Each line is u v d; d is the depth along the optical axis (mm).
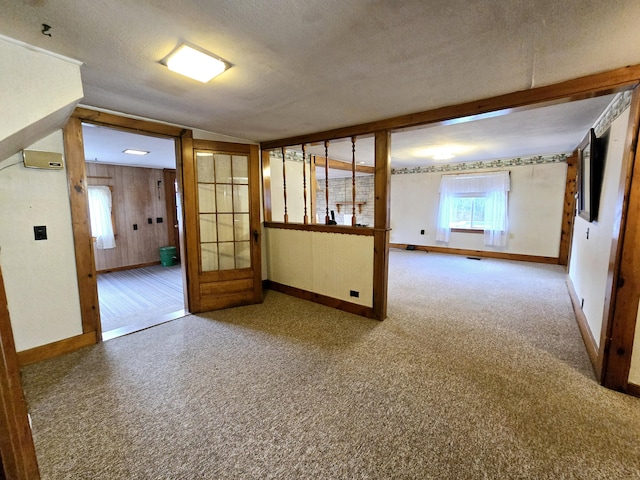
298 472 1378
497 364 2270
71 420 1706
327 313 3357
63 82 1642
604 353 1963
